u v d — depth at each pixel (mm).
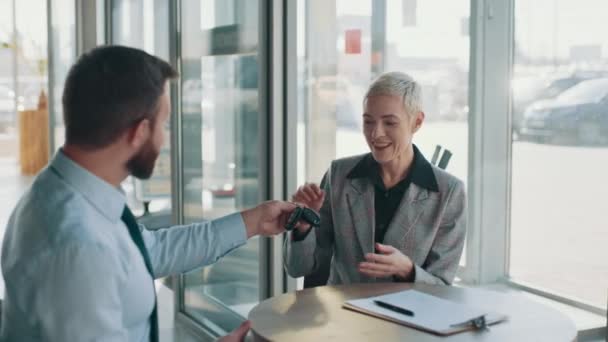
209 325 4516
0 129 12875
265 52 3709
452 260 2555
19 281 1457
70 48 6363
